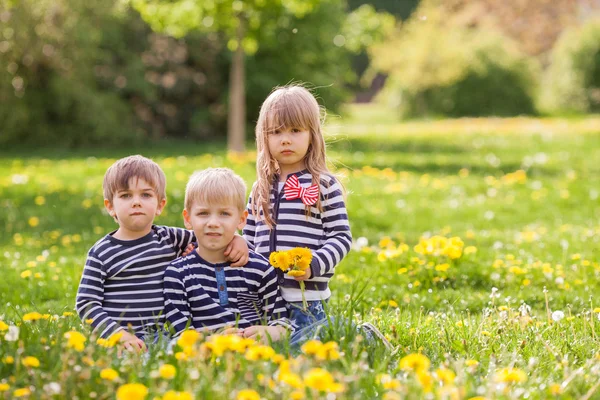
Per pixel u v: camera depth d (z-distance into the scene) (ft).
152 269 13.32
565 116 130.72
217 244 13.10
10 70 79.10
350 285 20.84
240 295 13.28
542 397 10.27
